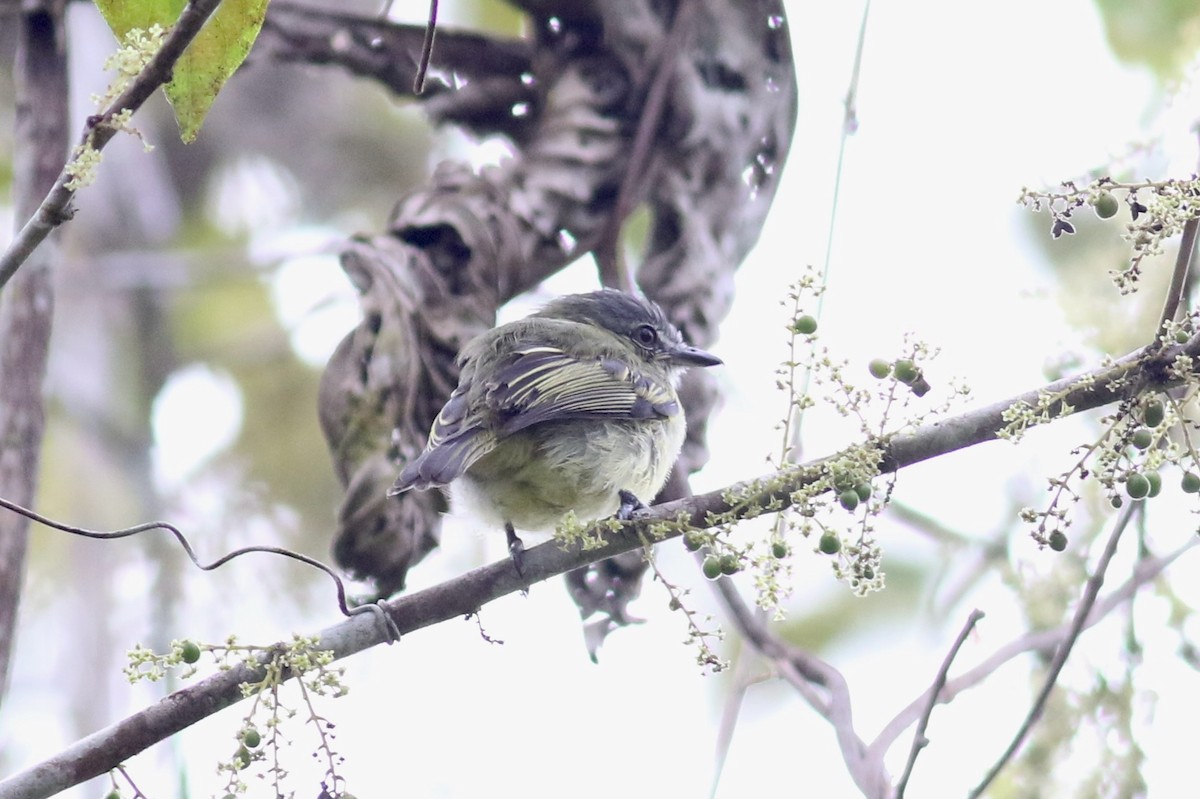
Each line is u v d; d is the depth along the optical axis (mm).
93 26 16312
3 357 9312
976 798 8258
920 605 13578
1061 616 10148
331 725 6672
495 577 7762
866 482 7258
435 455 9102
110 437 15406
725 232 11047
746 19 11172
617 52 11094
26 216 9617
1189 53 12047
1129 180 9703
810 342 7434
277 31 11188
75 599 14016
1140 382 7207
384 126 19531
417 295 10125
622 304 10914
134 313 16312
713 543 7312
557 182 10734
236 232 18891
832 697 8992
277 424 16797
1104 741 9438
